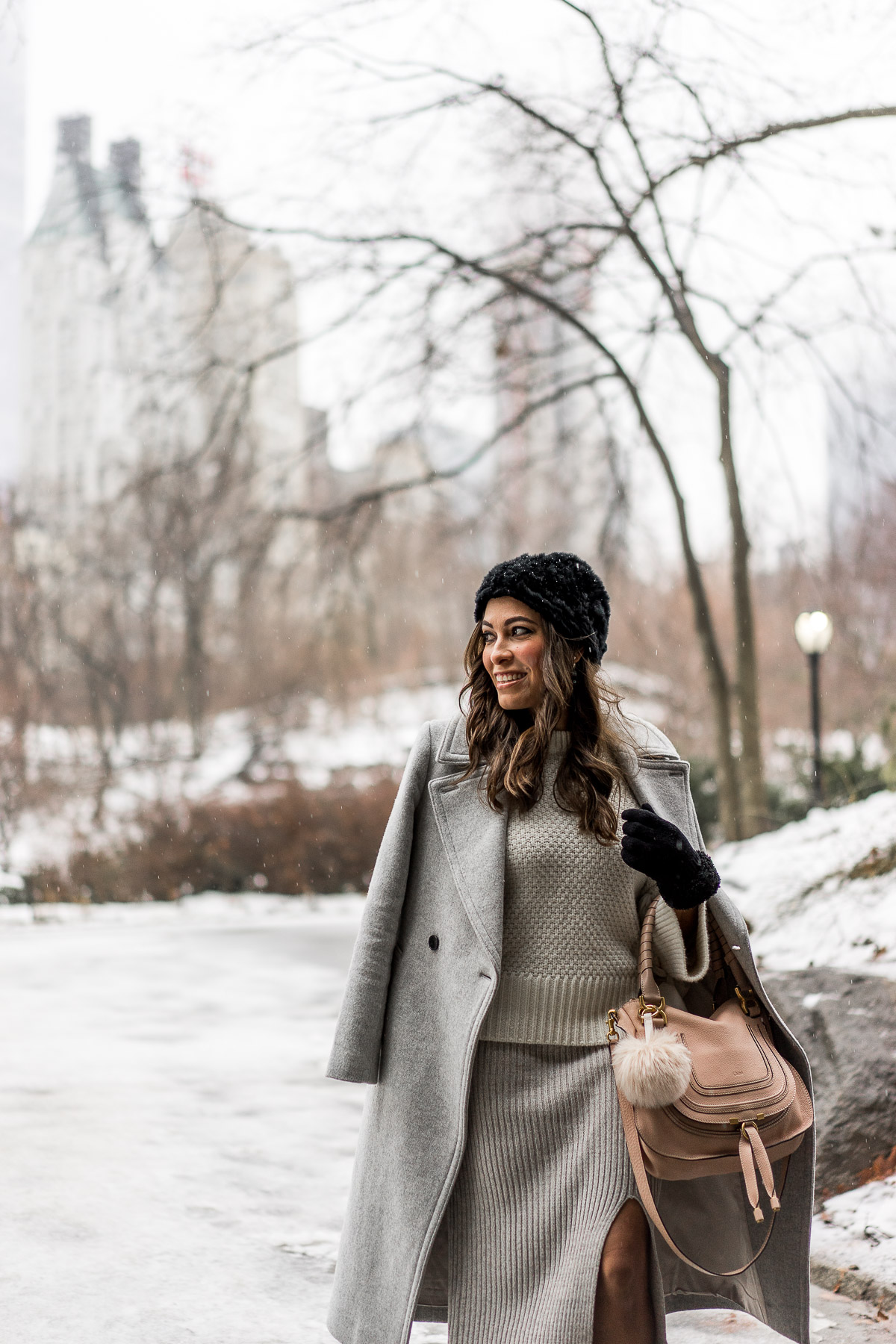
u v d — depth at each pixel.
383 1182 3.13
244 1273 4.23
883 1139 4.56
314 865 20.45
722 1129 2.79
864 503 15.37
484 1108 2.97
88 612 22.95
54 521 22.67
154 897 19.77
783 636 29.34
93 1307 3.92
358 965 3.18
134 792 20.72
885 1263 3.95
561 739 3.15
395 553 25.33
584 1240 2.73
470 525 22.45
